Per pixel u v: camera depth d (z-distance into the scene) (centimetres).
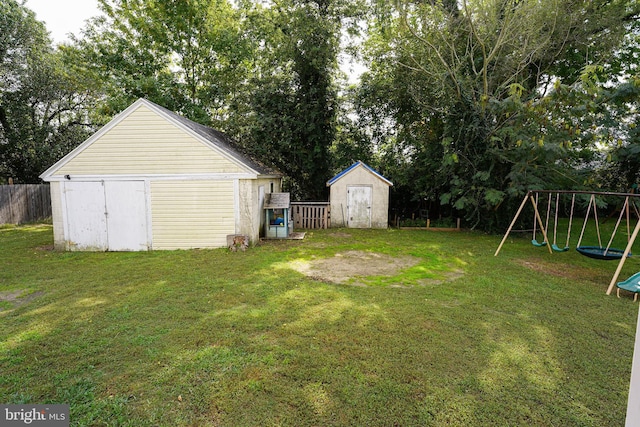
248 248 998
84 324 471
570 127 1030
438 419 288
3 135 1989
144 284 652
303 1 1481
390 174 1614
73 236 986
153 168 983
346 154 1695
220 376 346
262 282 664
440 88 1296
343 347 405
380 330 451
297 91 1580
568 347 411
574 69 1448
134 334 439
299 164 1661
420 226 1488
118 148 974
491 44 1238
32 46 1939
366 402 308
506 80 1232
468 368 363
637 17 1445
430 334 439
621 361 381
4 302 559
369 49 1691
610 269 791
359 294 596
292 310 520
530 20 1123
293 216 1464
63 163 971
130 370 358
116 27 1892
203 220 1003
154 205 992
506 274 736
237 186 997
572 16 1152
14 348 404
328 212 1467
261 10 1748
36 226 1505
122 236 991
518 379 345
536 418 290
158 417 290
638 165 1395
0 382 337
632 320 492
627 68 1535
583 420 288
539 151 1051
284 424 282
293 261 844
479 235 1286
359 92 1658
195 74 1983
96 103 2256
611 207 1614
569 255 939
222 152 983
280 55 1535
